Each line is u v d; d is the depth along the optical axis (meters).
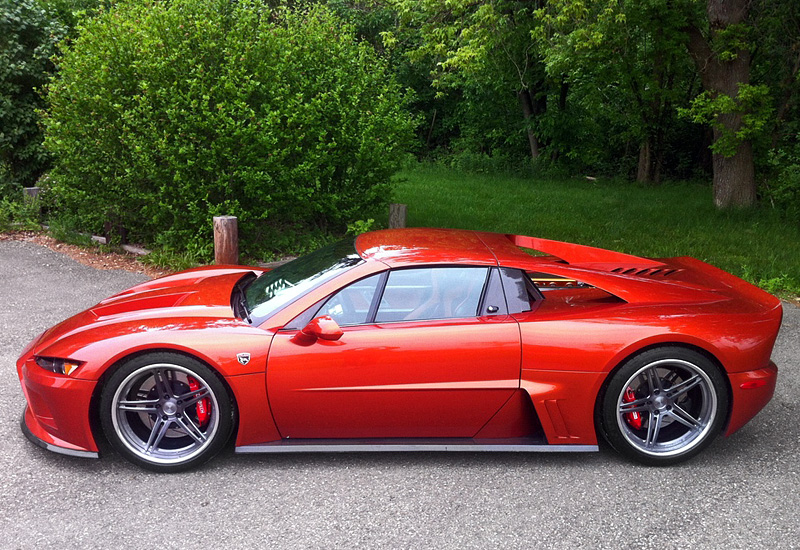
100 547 2.79
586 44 10.80
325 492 3.25
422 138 28.36
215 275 4.59
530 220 11.99
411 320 3.46
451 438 3.59
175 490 3.25
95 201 8.49
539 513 3.08
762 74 16.62
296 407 3.39
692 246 9.75
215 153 7.68
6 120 10.15
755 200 13.64
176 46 7.81
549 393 3.42
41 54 10.22
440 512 3.08
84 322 3.68
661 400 3.50
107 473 3.40
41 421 3.46
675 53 14.09
